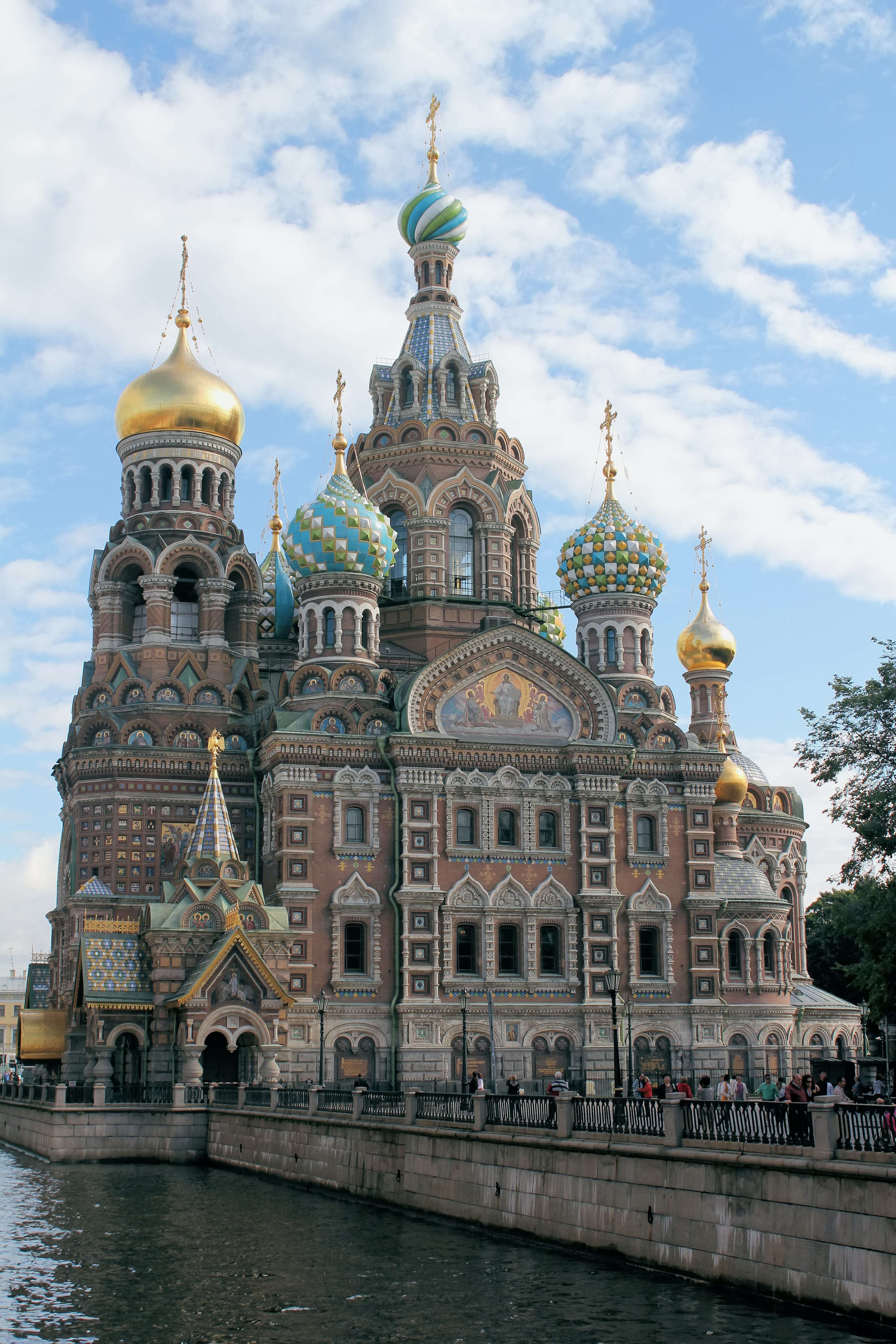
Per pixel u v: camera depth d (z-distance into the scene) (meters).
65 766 95.50
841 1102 35.28
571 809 89.56
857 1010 103.12
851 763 60.03
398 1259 44.16
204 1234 49.25
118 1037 80.06
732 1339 32.81
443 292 106.25
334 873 85.56
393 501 100.12
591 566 99.19
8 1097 91.94
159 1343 34.72
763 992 94.31
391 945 85.62
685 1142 40.34
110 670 95.56
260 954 81.31
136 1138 74.12
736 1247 37.50
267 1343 34.53
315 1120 61.44
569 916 88.31
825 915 128.12
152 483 99.19
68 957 91.38
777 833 108.25
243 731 94.12
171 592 97.38
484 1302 38.00
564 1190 44.84
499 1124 49.38
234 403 101.44
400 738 86.56
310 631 91.75
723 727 107.50
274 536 112.06
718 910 91.81
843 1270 33.97
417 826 86.38
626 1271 41.16
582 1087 80.38
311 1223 51.53
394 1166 55.00
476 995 85.88
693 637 106.88
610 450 102.44
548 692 91.06
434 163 108.19
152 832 90.56
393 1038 84.25
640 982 89.44
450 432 101.56
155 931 80.50
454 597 98.19
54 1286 41.03
